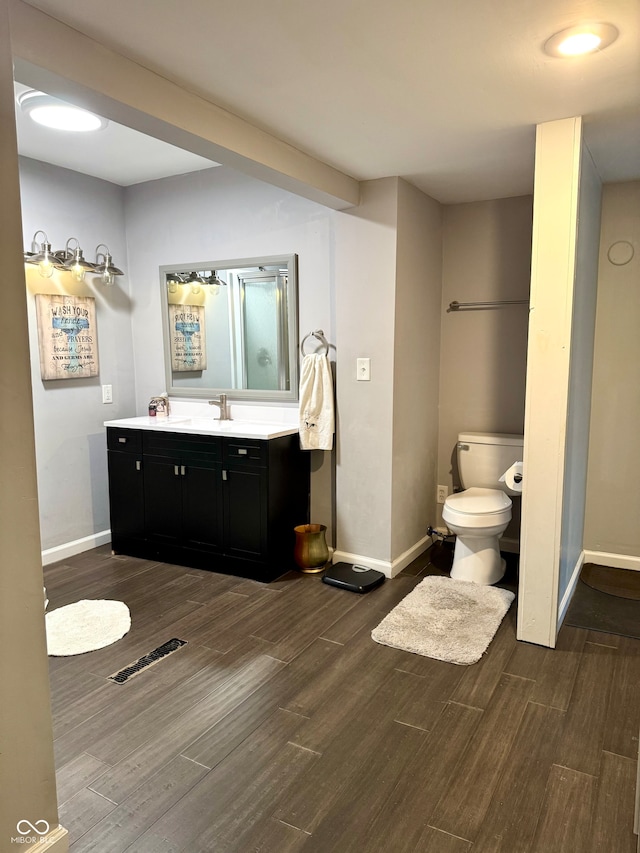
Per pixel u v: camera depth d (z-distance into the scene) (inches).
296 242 139.8
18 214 54.6
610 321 134.3
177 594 126.6
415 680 94.0
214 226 150.0
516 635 107.9
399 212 125.7
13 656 56.7
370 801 69.3
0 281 53.6
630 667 97.4
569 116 92.2
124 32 67.4
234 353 151.6
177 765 75.5
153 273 161.0
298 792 70.7
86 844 63.6
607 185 131.0
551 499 100.5
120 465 148.5
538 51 71.6
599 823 65.9
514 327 144.3
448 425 155.5
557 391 98.3
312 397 136.1
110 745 79.3
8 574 56.0
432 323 147.9
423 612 115.5
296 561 138.7
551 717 84.4
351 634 109.0
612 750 77.6
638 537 137.8
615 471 138.1
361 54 72.5
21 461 56.5
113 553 152.9
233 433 130.8
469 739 80.0
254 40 69.1
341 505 140.6
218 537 137.1
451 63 74.8
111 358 161.2
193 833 65.0
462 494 137.7
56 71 65.4
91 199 152.9
